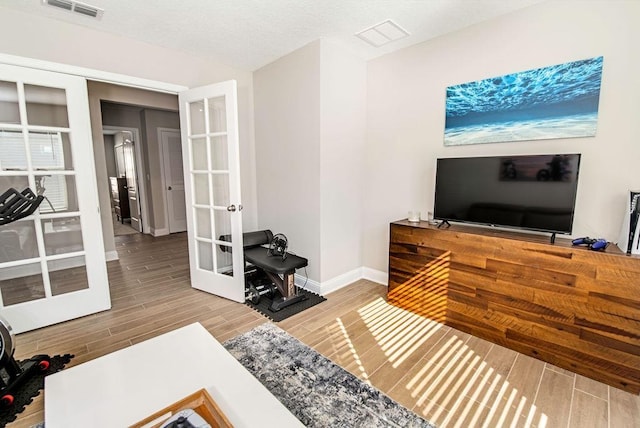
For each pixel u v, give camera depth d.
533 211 2.10
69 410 1.12
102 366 1.37
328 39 2.76
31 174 2.33
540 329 1.99
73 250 2.56
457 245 2.33
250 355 2.03
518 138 2.31
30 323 2.35
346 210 3.24
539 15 2.15
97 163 4.02
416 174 2.96
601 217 2.04
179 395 1.20
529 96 2.24
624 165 1.93
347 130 3.12
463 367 1.93
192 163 3.07
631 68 1.86
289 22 2.46
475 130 2.53
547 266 1.93
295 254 3.27
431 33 2.64
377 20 2.41
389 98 3.09
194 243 3.14
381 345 2.17
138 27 2.52
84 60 2.50
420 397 1.67
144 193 6.00
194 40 2.77
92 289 2.62
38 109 2.35
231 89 2.68
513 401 1.65
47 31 2.33
